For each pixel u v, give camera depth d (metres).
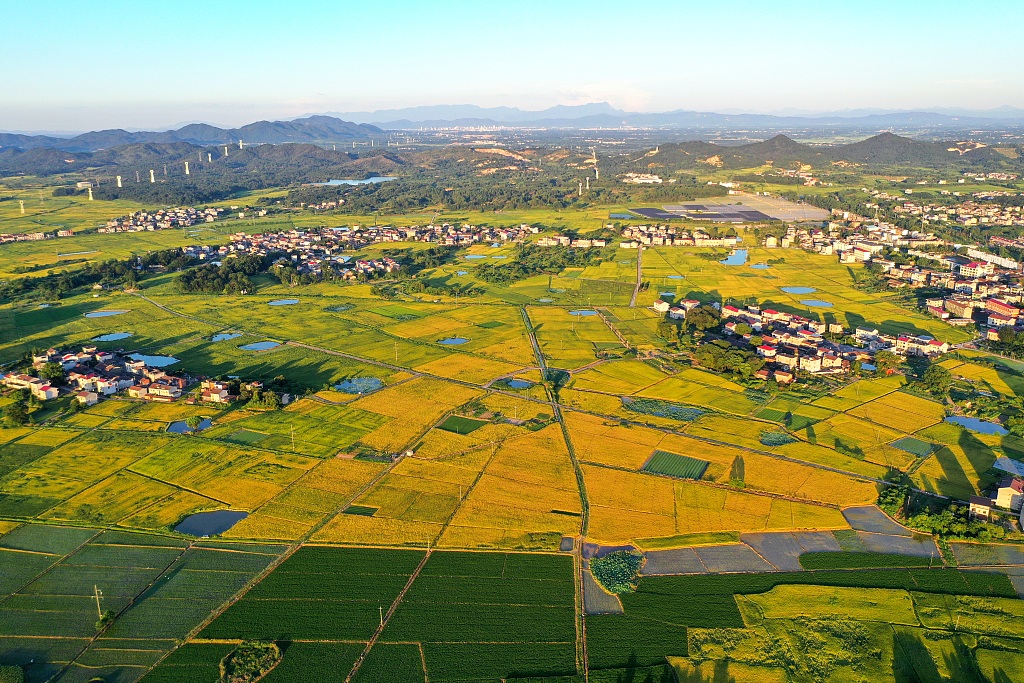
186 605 128.25
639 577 136.62
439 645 119.12
